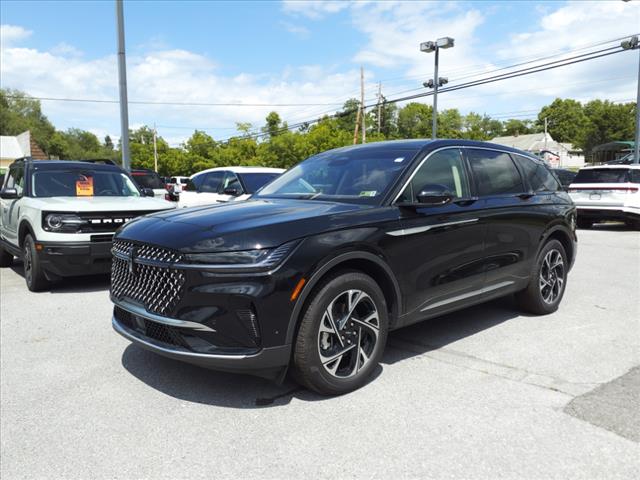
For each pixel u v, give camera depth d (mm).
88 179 8242
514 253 5008
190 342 3291
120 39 13625
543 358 4242
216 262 3199
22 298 6648
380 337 3775
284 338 3246
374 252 3693
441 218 4227
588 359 4219
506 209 4887
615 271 8148
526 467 2682
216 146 68188
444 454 2809
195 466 2740
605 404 3385
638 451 2826
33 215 6844
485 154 5027
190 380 3883
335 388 3512
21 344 4793
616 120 76312
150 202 7652
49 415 3355
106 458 2840
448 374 3916
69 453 2896
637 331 4984
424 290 4121
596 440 2939
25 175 7945
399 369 4023
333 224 3557
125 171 8867
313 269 3330
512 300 6191
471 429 3076
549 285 5574
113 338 4949
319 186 4504
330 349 3525
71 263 6688
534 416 3229
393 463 2732
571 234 5832
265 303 3174
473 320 5367
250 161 51188
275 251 3248
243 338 3197
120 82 13789
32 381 3916
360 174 4395
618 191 13969
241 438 3014
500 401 3445
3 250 9094
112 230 6930
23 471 2732
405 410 3330
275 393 3621
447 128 97688
